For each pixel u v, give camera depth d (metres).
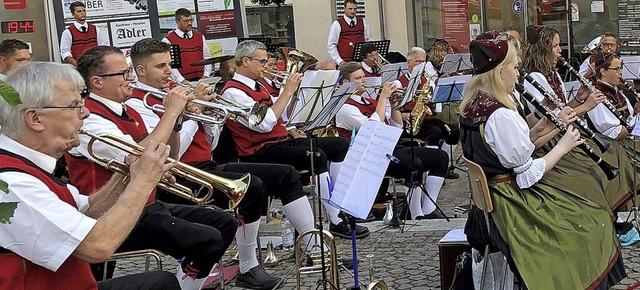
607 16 10.29
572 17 10.45
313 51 10.62
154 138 3.42
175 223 3.57
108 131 3.53
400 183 6.58
